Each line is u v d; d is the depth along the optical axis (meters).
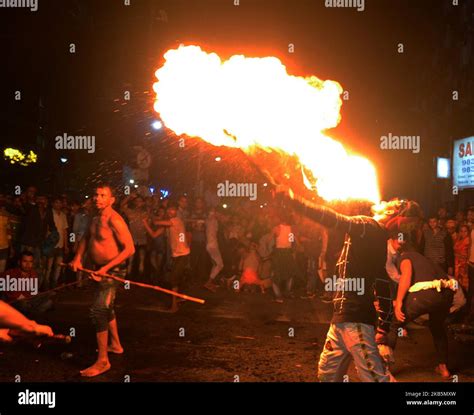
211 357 6.84
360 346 3.90
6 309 2.13
